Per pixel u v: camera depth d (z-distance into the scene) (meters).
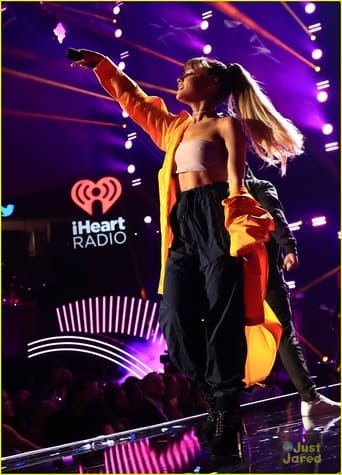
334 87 8.34
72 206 11.02
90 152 10.17
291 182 9.20
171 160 2.52
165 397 4.87
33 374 7.90
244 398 5.13
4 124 9.79
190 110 8.84
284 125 2.64
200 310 2.42
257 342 2.60
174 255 2.46
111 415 4.15
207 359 2.33
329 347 9.31
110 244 10.83
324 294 9.57
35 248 10.95
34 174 10.30
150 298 10.73
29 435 4.06
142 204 10.63
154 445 2.82
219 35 8.50
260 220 2.28
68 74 9.37
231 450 2.28
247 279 2.41
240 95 2.64
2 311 8.77
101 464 2.50
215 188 2.42
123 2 8.71
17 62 9.23
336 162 8.78
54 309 10.70
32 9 8.74
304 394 3.14
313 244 9.53
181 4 8.55
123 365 10.00
